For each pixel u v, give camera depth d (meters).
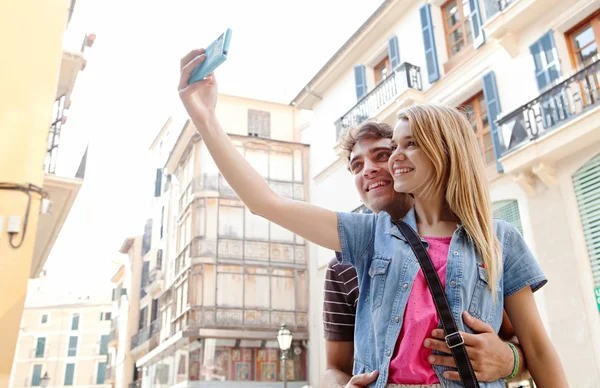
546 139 8.74
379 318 1.45
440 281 1.41
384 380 1.36
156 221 28.25
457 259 1.45
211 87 1.76
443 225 1.59
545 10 9.67
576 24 9.30
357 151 2.16
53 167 10.62
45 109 6.80
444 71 12.57
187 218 20.20
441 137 1.56
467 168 1.54
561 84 8.72
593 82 8.79
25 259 6.17
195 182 19.72
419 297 1.42
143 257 30.23
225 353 17.78
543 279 1.61
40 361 49.22
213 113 1.72
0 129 6.46
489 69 10.96
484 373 1.35
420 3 13.56
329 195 17.31
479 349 1.34
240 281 18.45
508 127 9.57
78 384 48.47
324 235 1.62
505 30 10.20
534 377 1.59
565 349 8.35
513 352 1.48
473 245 1.51
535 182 9.29
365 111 14.63
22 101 6.68
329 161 17.41
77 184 10.66
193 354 17.78
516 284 1.62
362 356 1.51
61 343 49.97
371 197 2.08
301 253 19.42
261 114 22.55
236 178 1.61
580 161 8.59
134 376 28.22
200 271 18.28
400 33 14.21
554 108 8.95
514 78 10.26
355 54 15.98
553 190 8.98
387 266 1.50
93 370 48.81
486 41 10.98
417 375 1.33
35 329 50.53
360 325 1.55
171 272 22.36
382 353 1.40
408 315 1.40
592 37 9.02
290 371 18.09
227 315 17.95
